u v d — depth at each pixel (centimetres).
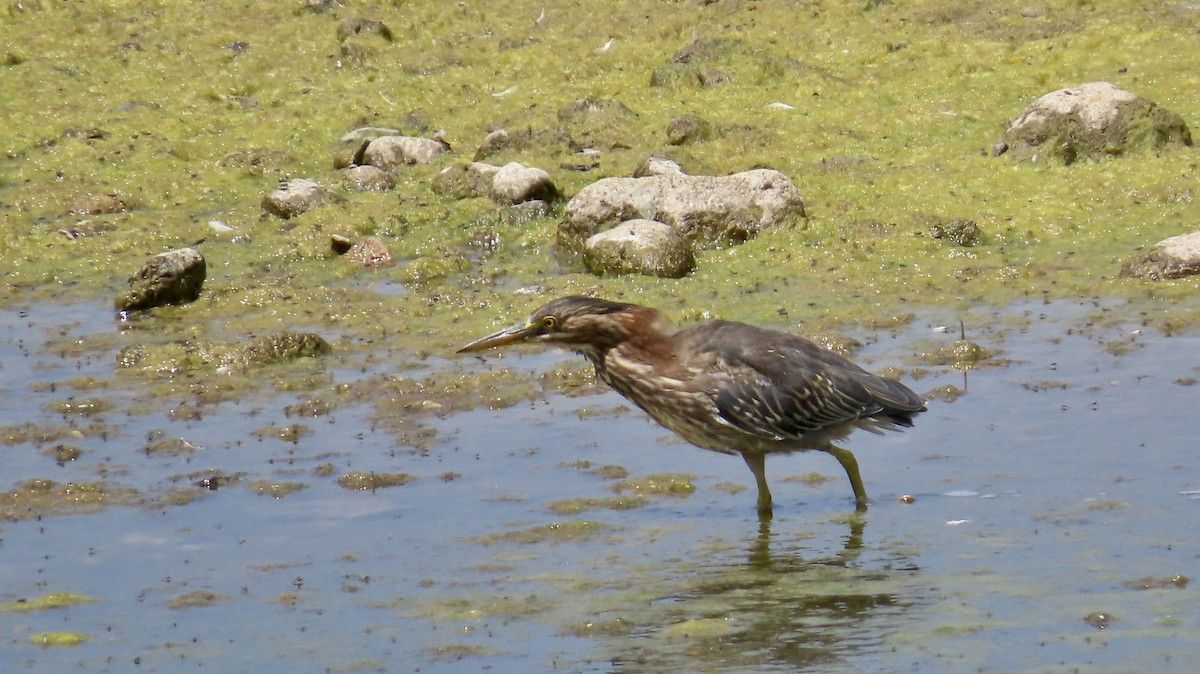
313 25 2884
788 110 2397
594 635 938
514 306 1777
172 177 2297
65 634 972
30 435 1409
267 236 2081
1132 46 2480
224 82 2675
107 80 2716
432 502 1221
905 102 2400
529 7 2903
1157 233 1903
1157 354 1505
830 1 2769
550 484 1259
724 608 974
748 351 1220
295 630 966
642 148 2298
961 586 991
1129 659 855
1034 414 1360
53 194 2231
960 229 1928
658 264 1852
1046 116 2147
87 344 1702
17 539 1161
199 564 1098
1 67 2770
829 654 887
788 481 1268
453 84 2625
